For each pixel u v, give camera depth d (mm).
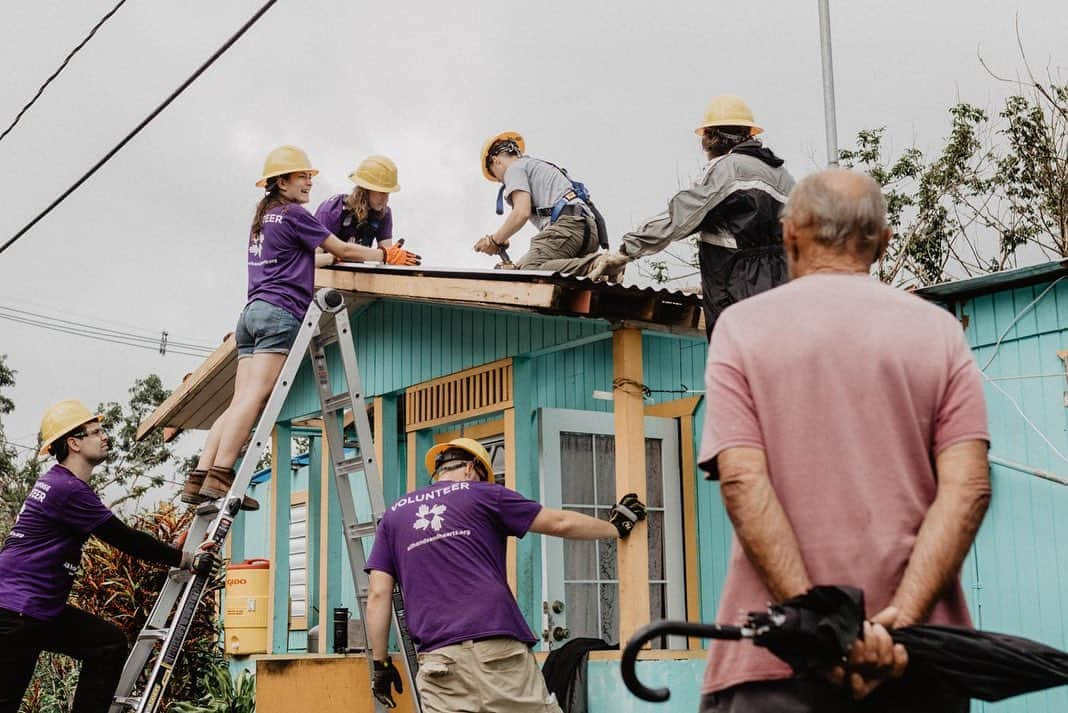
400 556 4840
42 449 5793
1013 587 5391
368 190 7188
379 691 5441
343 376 8195
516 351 6715
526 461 6621
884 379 1902
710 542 7016
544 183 6801
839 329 1932
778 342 1945
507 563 6605
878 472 1876
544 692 4711
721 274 4973
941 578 1781
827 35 6348
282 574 8523
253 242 6242
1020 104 15227
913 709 1793
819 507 1875
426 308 7520
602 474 7004
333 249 6508
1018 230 15141
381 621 4961
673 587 7066
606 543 6961
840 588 1691
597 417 6973
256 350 6016
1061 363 5320
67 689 9781
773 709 1842
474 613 4609
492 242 6867
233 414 5871
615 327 5930
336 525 8266
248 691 8578
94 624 5695
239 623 8781
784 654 1698
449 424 7258
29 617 5465
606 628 6824
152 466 32188
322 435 9008
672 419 7305
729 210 4945
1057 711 5195
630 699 5555
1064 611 5188
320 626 8125
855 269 2057
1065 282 5344
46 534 5547
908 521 1864
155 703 5320
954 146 15719
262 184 6484
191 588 5523
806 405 1908
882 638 1702
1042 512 5332
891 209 16047
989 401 5582
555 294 5590
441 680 4586
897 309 1958
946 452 1885
